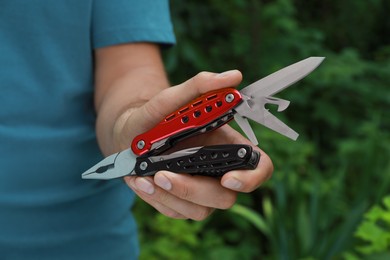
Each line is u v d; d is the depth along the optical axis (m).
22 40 0.81
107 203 0.91
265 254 2.69
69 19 0.82
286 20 3.53
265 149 2.75
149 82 0.82
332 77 3.33
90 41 0.86
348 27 4.16
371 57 4.21
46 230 0.87
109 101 0.81
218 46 3.55
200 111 0.61
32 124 0.83
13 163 0.83
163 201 0.65
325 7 4.16
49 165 0.85
